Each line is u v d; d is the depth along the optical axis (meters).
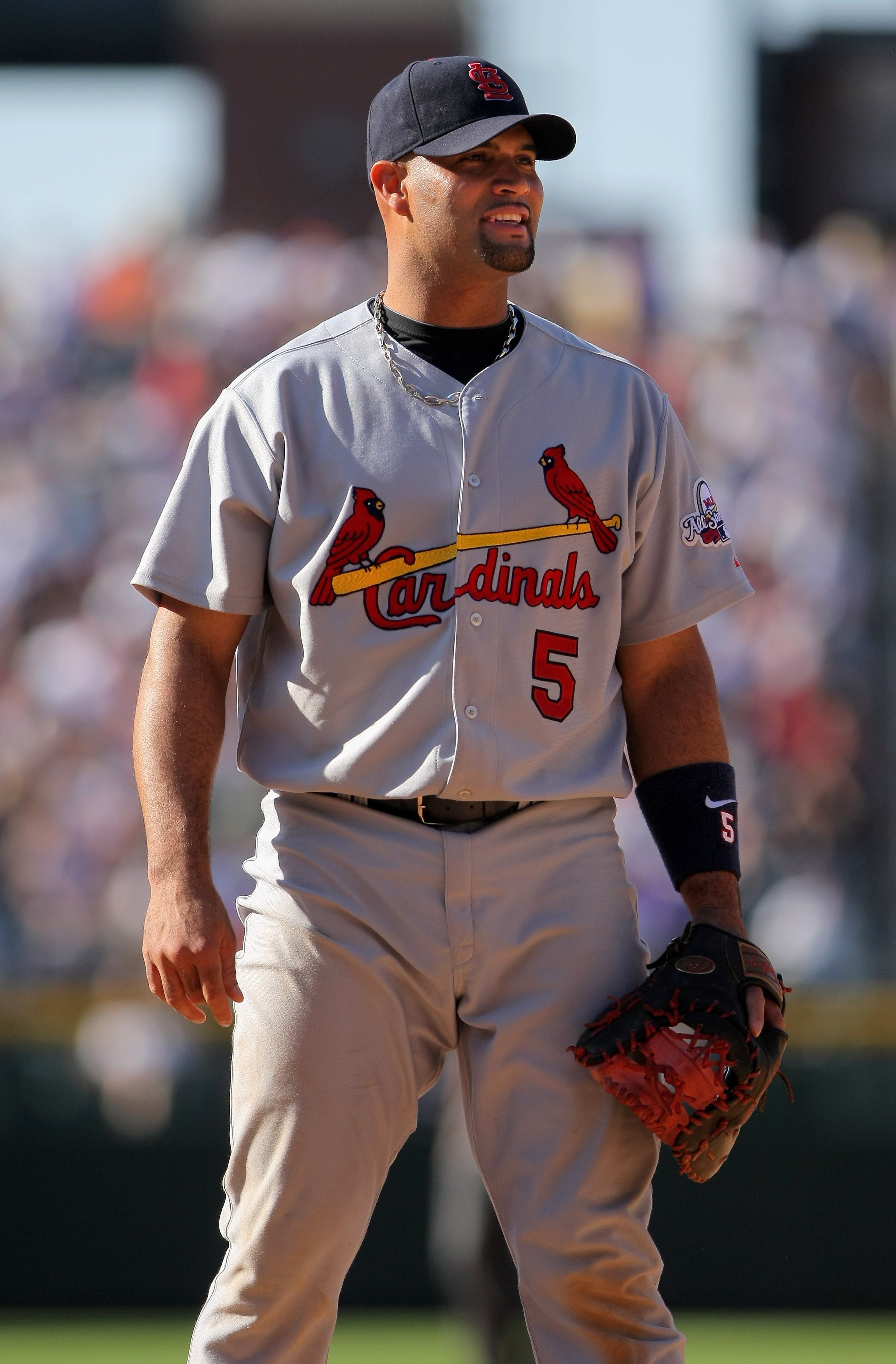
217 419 9.42
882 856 29.61
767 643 30.27
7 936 29.77
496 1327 17.14
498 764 9.01
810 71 34.03
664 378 32.22
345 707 9.12
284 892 9.20
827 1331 22.44
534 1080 9.12
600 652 9.36
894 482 31.44
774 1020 9.39
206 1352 9.12
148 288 33.53
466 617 8.98
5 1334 22.53
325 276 34.00
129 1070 26.03
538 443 9.23
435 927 9.08
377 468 9.08
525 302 32.75
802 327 32.28
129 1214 24.69
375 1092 9.05
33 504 32.19
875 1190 24.27
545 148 9.47
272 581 9.29
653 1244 9.30
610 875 9.41
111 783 30.88
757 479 31.20
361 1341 21.72
